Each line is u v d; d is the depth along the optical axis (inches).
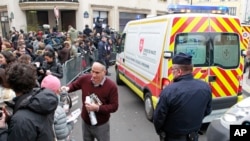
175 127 123.9
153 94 230.4
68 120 148.0
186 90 119.9
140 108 279.3
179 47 201.9
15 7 987.9
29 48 327.3
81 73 435.5
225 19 209.3
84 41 495.2
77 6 970.1
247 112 123.3
